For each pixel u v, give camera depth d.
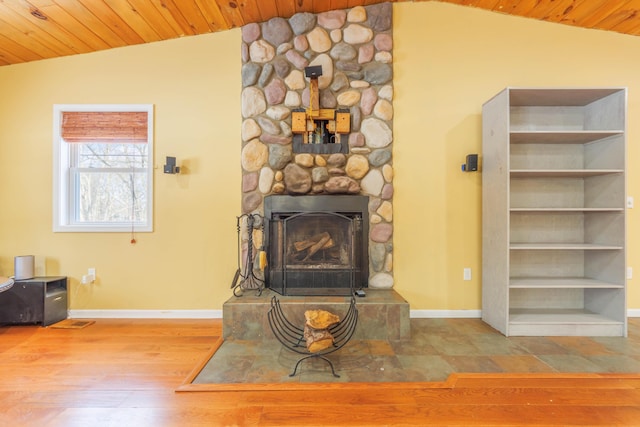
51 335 2.62
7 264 3.04
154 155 3.05
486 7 2.96
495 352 2.28
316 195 2.96
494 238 2.75
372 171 2.98
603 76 3.00
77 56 3.03
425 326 2.80
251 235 2.94
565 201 2.95
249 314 2.51
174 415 1.58
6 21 2.48
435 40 3.02
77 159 3.17
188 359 2.20
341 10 2.97
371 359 2.18
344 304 2.52
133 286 3.06
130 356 2.25
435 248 3.04
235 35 3.04
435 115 3.03
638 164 3.02
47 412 1.61
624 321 2.57
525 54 3.02
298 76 2.97
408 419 1.55
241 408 1.64
